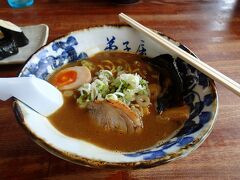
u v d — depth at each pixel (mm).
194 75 189
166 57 208
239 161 167
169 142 148
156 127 176
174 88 193
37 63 195
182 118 174
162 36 219
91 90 199
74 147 142
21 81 162
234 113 198
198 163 164
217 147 174
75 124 178
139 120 174
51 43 208
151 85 208
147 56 232
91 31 224
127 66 227
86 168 160
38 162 164
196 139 136
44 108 176
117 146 162
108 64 229
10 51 238
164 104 189
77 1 333
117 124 173
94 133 172
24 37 255
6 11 315
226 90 216
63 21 296
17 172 159
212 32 289
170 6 333
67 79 211
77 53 224
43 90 176
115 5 327
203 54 256
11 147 172
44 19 299
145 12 318
